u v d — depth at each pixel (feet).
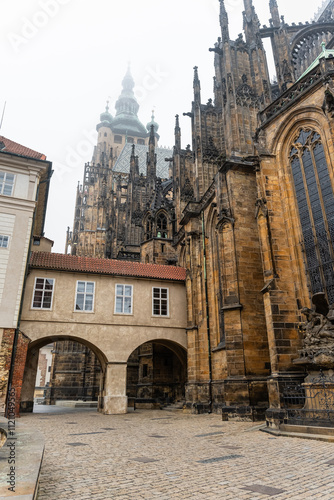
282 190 77.15
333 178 66.49
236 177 91.15
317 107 72.02
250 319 80.79
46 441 47.91
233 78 106.22
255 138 81.92
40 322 97.14
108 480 27.45
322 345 56.39
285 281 70.44
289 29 135.64
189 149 163.43
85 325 100.89
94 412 105.29
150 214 169.07
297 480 26.58
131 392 148.87
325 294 63.36
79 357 176.14
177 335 109.40
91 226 257.96
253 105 104.47
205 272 107.96
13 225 96.48
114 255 211.41
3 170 99.96
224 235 88.12
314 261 68.85
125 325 104.73
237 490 24.50
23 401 108.06
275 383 62.13
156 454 38.04
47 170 109.29
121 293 107.55
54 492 24.34
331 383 52.24
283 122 78.59
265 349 79.56
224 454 37.45
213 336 101.40
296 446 40.60
